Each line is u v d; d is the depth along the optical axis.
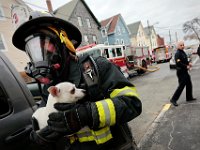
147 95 7.50
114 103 1.01
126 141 1.20
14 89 1.84
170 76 11.84
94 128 1.00
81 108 0.98
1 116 1.60
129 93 1.10
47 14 1.30
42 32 1.20
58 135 1.04
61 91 1.10
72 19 27.17
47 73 1.18
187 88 5.57
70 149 1.22
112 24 36.94
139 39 47.75
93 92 1.11
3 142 1.49
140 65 18.22
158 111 5.29
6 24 18.33
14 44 1.37
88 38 29.39
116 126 1.19
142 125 4.50
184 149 3.18
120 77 1.15
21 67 18.61
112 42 36.22
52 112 1.05
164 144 3.47
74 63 1.24
